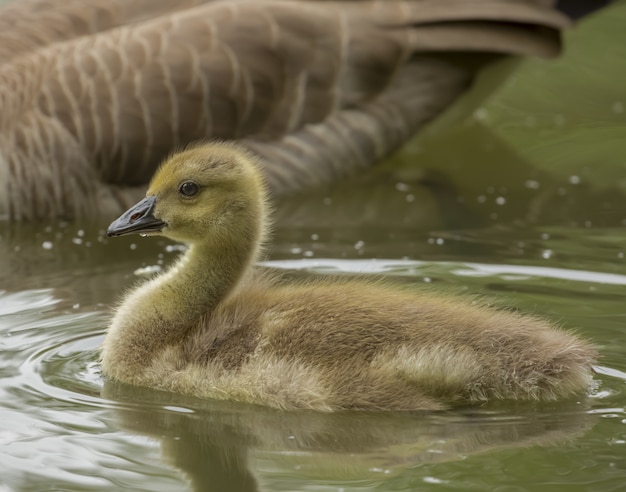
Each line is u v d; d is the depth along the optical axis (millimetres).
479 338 10992
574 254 15070
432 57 18297
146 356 11680
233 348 11367
